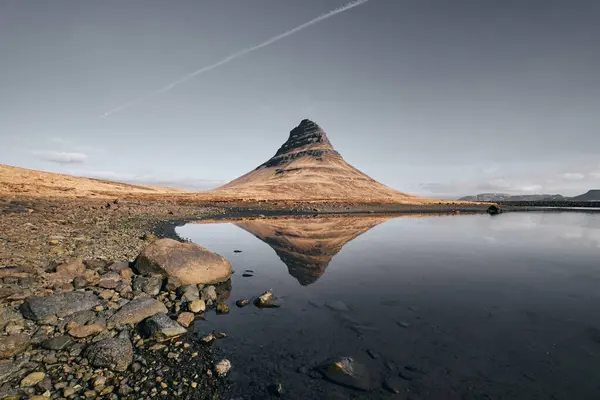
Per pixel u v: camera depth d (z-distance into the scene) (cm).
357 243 2600
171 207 5828
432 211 9000
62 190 6800
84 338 759
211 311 1030
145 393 598
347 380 658
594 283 1416
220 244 2419
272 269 1631
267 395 609
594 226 4328
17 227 1967
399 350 791
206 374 669
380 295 1227
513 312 1054
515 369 709
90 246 1630
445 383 656
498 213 8500
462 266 1747
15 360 646
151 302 957
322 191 18512
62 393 577
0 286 921
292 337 855
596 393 622
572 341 843
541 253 2173
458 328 924
